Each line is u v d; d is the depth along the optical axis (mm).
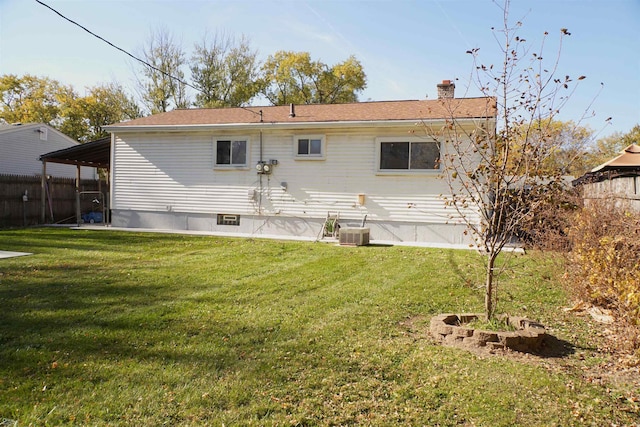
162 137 14859
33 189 17688
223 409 2855
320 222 13211
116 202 15453
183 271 7594
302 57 35875
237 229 14172
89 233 13445
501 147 4352
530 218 4277
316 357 3760
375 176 12648
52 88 34375
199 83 31688
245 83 32906
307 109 15367
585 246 5789
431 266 8367
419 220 12250
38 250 9844
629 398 3092
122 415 2752
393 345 4094
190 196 14633
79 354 3738
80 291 6020
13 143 21438
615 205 6824
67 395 2988
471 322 4637
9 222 16594
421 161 12188
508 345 4016
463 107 12312
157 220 15023
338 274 7508
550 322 5023
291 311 5199
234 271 7656
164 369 3457
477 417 2818
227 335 4312
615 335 4395
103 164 19406
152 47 30062
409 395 3111
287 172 13523
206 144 14367
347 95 37062
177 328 4500
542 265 8094
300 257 9305
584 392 3180
